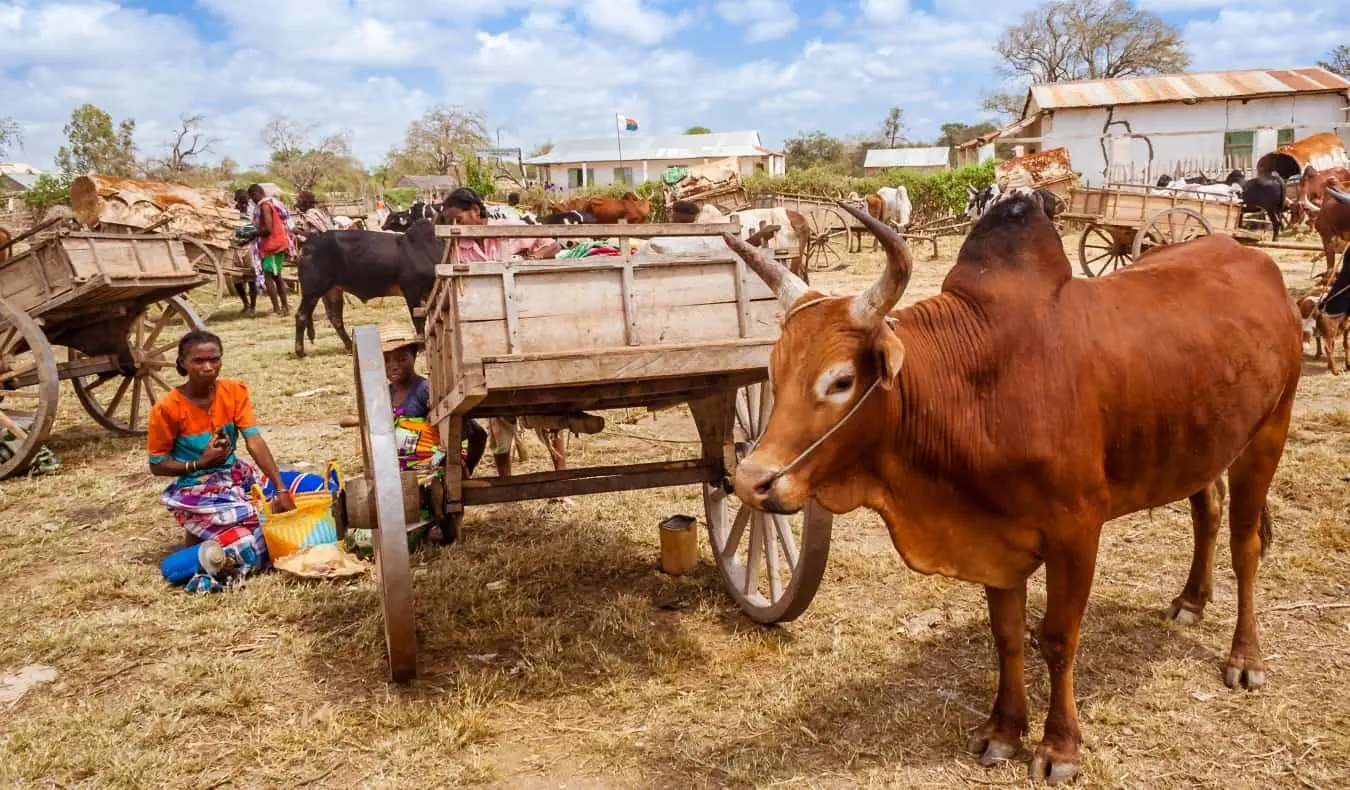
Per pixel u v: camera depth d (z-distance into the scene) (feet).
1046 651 10.19
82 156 197.36
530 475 13.87
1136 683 11.97
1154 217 42.52
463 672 12.45
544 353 11.08
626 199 55.98
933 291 51.98
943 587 14.87
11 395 28.22
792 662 12.81
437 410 13.61
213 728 11.55
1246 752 10.48
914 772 10.41
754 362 11.71
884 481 9.82
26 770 10.57
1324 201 34.65
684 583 15.55
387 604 11.74
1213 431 10.75
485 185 127.44
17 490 21.30
